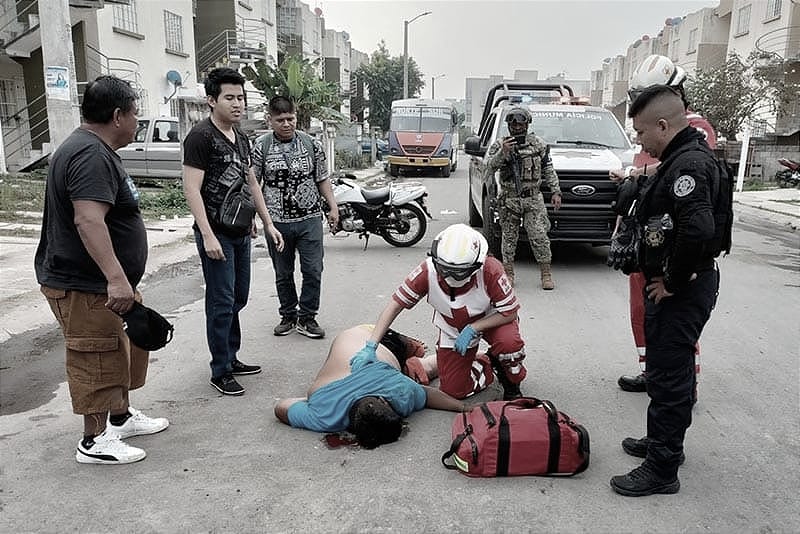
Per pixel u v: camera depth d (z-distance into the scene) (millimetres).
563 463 3232
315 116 19516
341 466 3354
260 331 5637
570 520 2895
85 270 3150
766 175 22250
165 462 3391
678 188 2799
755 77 20969
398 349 4316
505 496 3082
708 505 3029
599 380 4551
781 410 4074
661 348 2992
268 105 5137
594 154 8070
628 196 3297
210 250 3977
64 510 2951
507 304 3916
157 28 21406
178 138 15570
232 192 4148
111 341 3260
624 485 3102
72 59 9992
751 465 3400
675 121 2934
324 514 2928
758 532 2826
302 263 5336
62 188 3029
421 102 25719
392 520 2887
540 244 7008
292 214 5199
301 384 4461
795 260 8930
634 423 3883
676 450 3059
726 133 21641
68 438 3658
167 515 2916
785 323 5910
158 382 4477
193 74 24156
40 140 18047
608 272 8023
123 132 3174
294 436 3689
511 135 6824
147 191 14469
